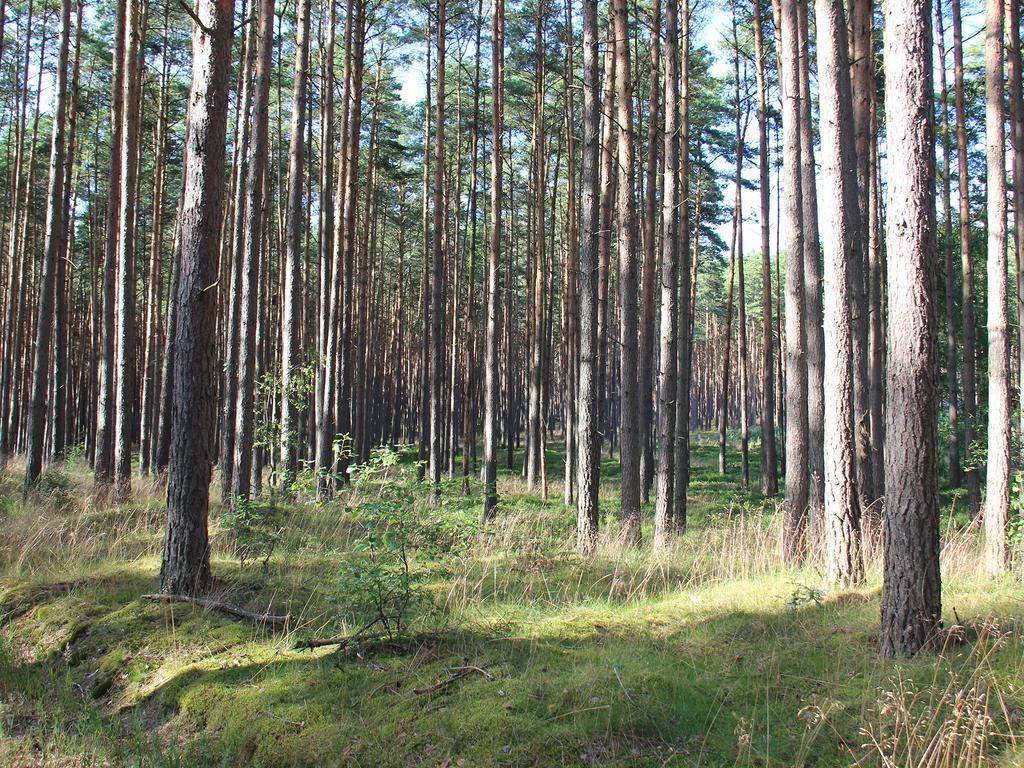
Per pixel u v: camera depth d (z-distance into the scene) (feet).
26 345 86.79
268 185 65.21
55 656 20.47
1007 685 14.85
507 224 104.58
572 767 13.16
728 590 25.23
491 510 42.63
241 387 40.98
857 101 39.19
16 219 73.51
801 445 33.73
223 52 23.67
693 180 83.87
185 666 18.70
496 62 47.96
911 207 17.21
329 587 24.17
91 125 82.58
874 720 14.02
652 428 70.95
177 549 23.12
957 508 58.13
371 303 93.45
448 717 14.94
